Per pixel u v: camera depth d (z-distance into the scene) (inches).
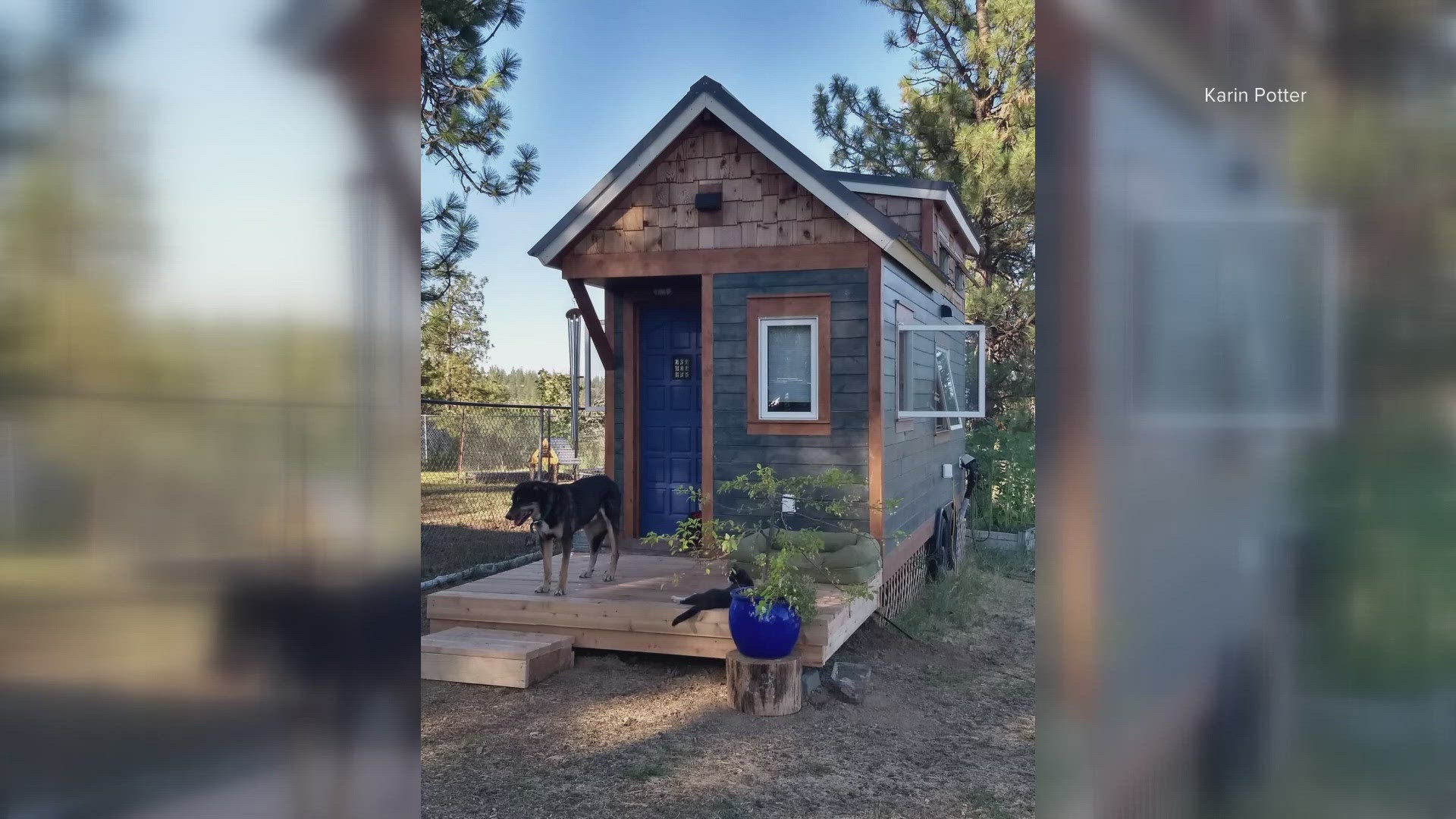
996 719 218.8
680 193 290.5
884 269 277.1
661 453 329.7
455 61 310.5
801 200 279.0
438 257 323.6
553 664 240.2
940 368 378.6
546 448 564.1
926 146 579.5
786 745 193.9
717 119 285.6
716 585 260.7
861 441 272.1
